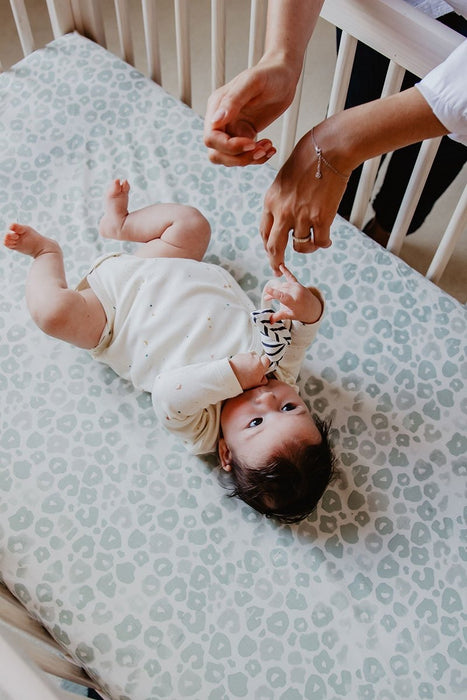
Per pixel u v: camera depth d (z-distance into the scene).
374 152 0.77
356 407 1.14
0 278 1.24
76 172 1.34
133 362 1.12
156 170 1.33
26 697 0.57
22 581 1.00
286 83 0.76
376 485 1.08
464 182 1.79
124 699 0.94
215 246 1.28
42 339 1.19
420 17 0.85
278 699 0.94
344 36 0.96
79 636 0.97
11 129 1.36
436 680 0.95
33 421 1.12
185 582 1.01
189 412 1.03
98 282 1.15
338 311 1.21
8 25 1.97
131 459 1.09
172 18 2.01
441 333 1.19
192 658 0.96
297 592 1.00
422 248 1.74
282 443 1.03
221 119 0.72
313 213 0.80
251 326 1.13
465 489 1.08
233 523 1.05
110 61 1.41
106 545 1.03
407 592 1.00
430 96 0.70
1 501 1.05
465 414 1.13
